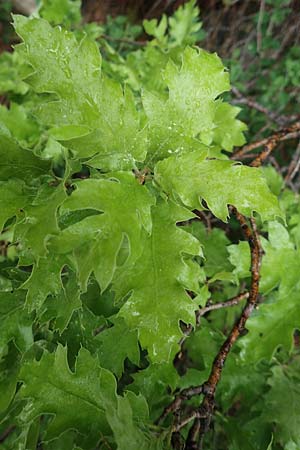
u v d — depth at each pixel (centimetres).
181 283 30
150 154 33
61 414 32
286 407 45
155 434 34
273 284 42
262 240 42
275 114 88
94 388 32
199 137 41
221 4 111
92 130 31
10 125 58
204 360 48
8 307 37
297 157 75
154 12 127
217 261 47
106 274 26
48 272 32
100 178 30
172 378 42
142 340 30
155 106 32
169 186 31
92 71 32
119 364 39
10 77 66
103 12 131
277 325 41
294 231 44
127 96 32
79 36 64
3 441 47
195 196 31
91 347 38
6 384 37
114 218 27
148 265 30
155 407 44
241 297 40
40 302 32
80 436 34
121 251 30
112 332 39
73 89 32
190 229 37
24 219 31
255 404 47
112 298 37
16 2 128
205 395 36
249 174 30
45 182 33
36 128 59
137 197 29
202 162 31
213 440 47
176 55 57
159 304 30
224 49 110
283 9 103
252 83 103
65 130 44
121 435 29
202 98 33
